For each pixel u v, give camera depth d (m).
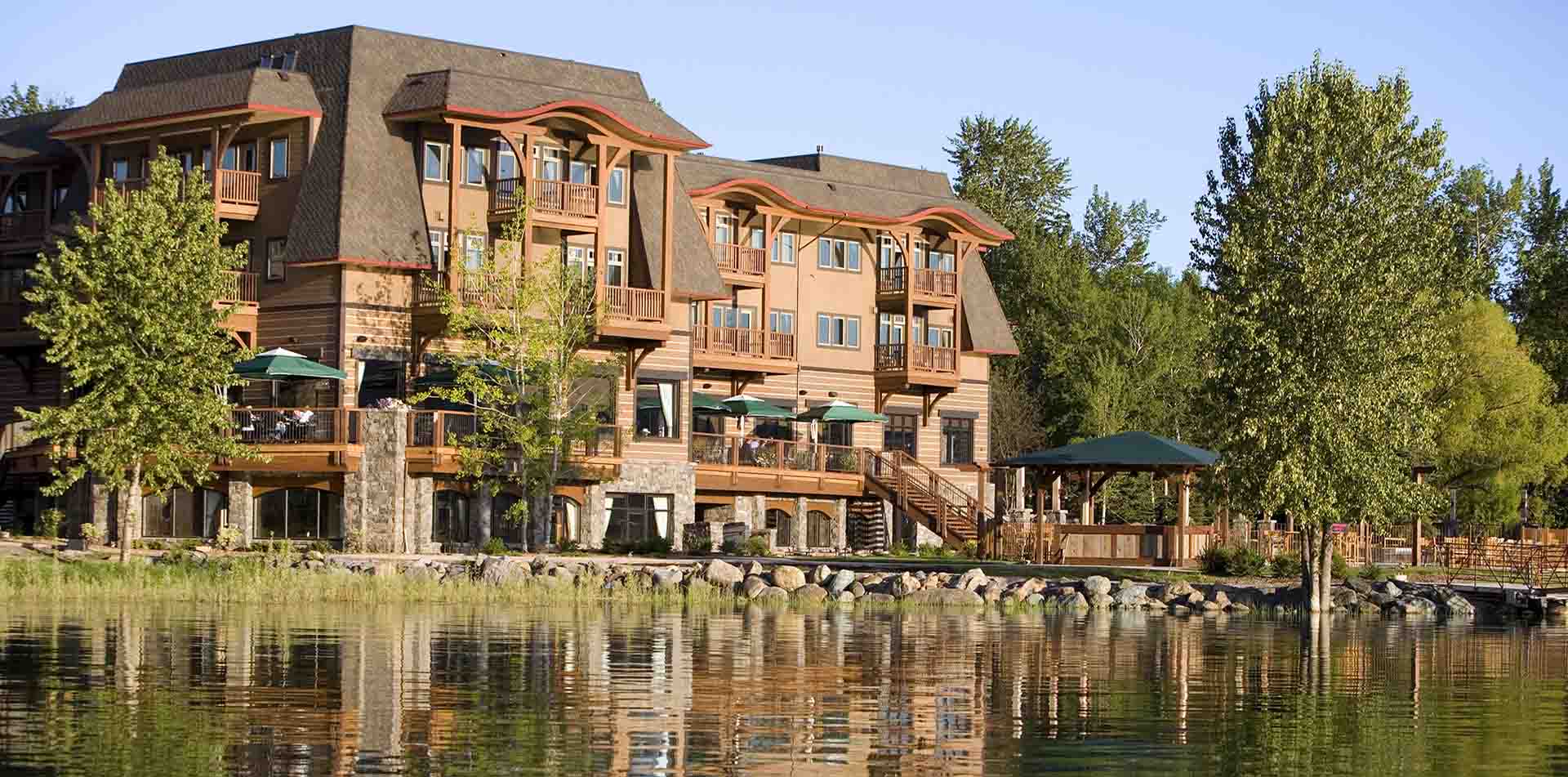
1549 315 94.25
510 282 57.88
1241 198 44.53
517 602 42.81
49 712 22.83
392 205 59.16
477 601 42.88
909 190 79.69
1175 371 90.56
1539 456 76.19
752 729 22.52
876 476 69.56
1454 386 74.75
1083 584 48.12
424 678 26.59
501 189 60.47
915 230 76.12
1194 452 58.59
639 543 59.69
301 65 61.47
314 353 58.69
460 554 56.69
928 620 40.09
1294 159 43.44
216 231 50.00
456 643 31.69
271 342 59.62
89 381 50.50
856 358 75.31
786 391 73.06
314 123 59.44
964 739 22.17
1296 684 28.31
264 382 60.00
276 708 23.47
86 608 37.97
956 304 77.00
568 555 56.59
